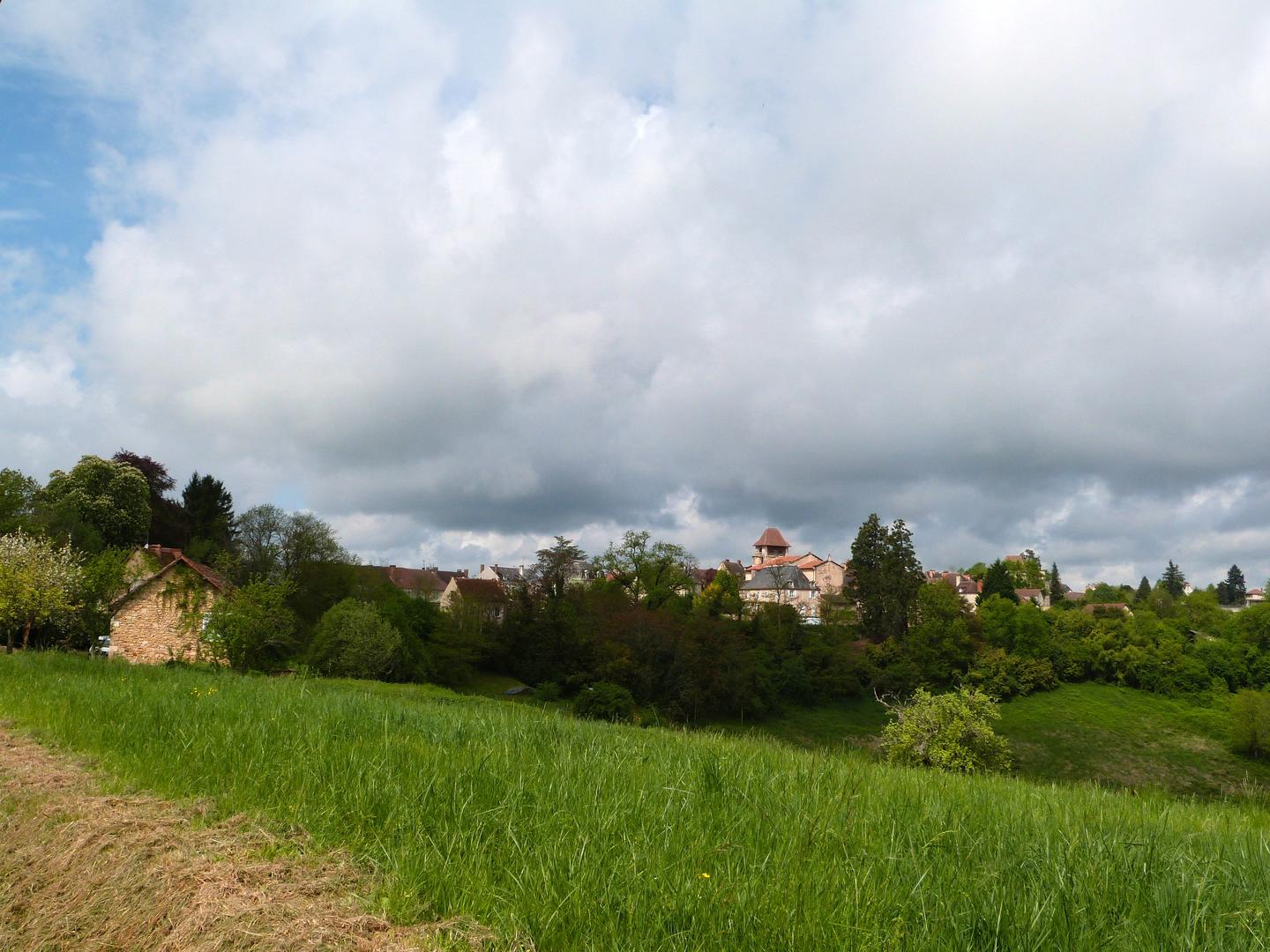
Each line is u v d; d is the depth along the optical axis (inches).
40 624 1439.5
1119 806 314.5
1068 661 3472.0
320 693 575.8
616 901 150.0
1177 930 147.0
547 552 3169.3
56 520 2373.3
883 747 1456.7
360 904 158.7
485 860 172.4
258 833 198.2
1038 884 163.8
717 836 197.2
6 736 335.3
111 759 280.4
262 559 2699.3
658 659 2691.9
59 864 185.3
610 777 255.3
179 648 1847.9
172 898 163.0
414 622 2546.8
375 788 224.5
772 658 2974.9
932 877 169.6
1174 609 4886.8
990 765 1387.8
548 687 2576.3
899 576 3754.9
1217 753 2726.4
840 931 139.2
